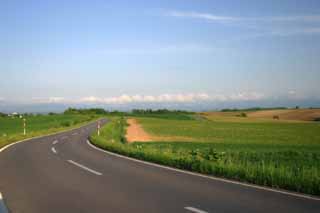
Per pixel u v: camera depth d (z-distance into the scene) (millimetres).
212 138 47312
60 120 100250
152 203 8469
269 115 166250
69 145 26875
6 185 10844
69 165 15391
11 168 14469
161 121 110875
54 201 8773
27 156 19141
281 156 23734
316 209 7844
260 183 11031
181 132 59156
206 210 7809
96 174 12875
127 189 10148
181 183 11055
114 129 51188
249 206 8133
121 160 17359
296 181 10172
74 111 195375
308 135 57062
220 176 12438
